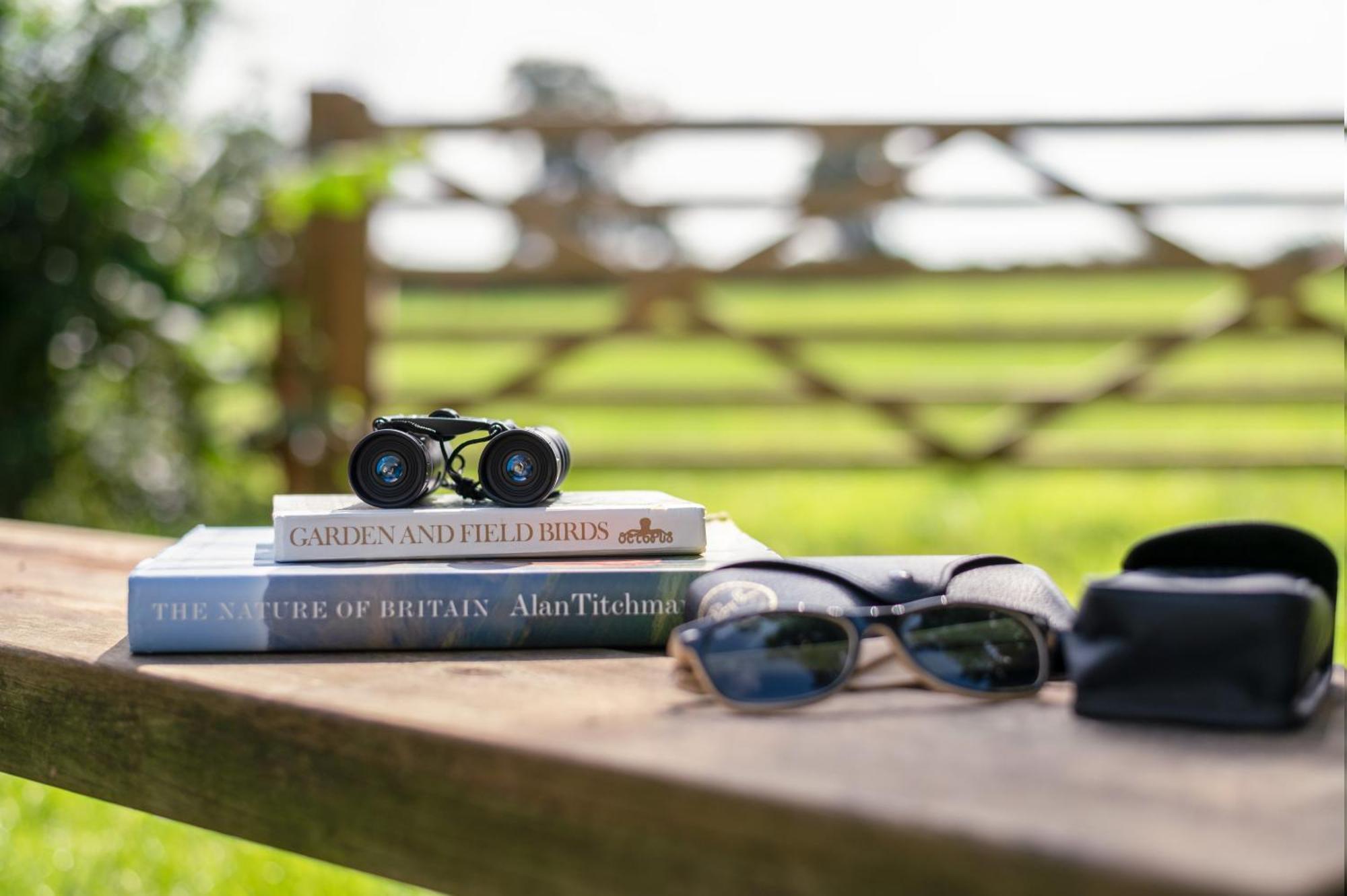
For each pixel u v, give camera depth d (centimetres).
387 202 424
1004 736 67
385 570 91
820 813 55
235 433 398
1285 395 448
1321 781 58
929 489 453
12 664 93
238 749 78
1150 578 73
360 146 421
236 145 379
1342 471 464
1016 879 50
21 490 341
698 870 59
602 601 92
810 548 347
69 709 89
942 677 77
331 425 402
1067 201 433
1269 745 65
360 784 72
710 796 59
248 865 178
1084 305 980
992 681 77
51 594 118
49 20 341
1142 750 64
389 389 431
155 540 157
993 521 384
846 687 77
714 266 441
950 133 432
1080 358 845
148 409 368
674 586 92
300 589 90
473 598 91
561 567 93
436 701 75
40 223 339
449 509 98
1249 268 437
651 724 70
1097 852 49
